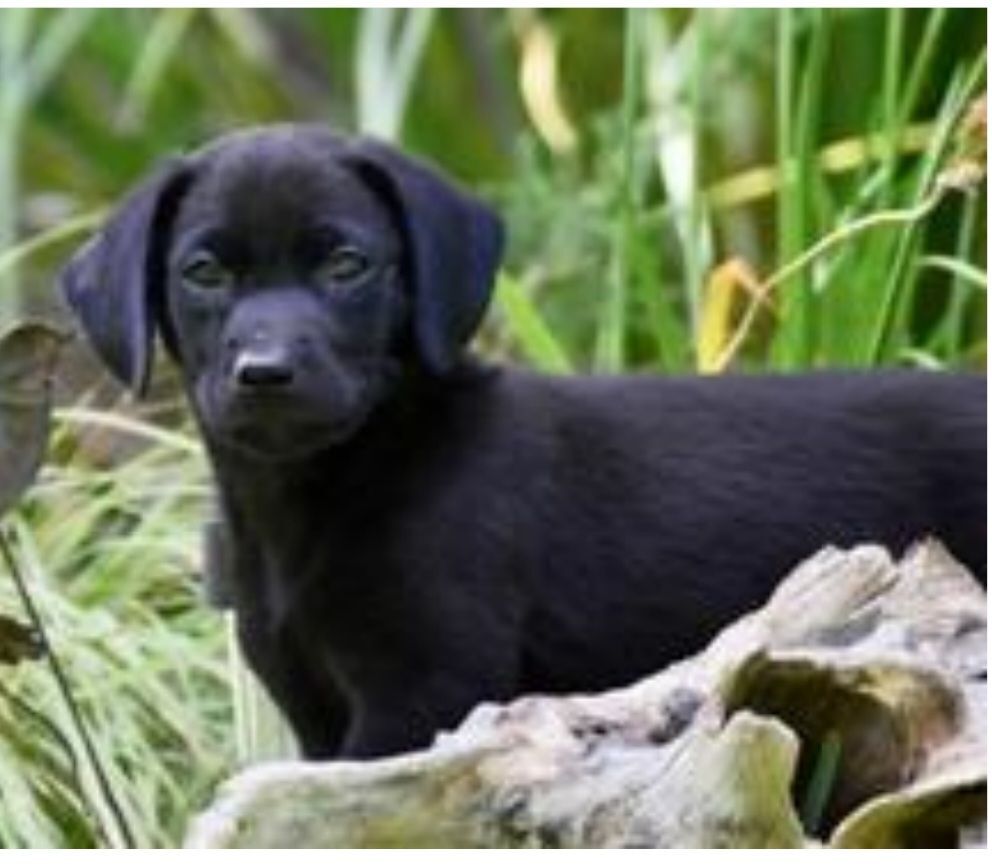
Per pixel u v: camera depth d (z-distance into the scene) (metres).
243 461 8.51
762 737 6.61
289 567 8.52
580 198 12.59
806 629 7.35
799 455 8.72
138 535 10.02
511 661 8.40
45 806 8.63
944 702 6.95
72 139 15.53
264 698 9.25
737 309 10.76
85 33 15.62
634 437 8.68
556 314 12.41
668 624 8.57
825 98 12.09
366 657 8.41
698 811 6.66
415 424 8.44
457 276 8.23
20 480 7.74
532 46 13.32
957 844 6.76
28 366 7.73
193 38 15.80
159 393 11.04
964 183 9.32
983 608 7.37
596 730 6.96
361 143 8.30
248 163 8.18
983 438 8.79
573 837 6.75
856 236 10.25
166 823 9.04
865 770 7.01
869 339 9.95
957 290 10.72
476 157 14.84
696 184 11.25
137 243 8.26
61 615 9.33
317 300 8.09
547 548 8.52
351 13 15.47
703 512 8.62
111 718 9.12
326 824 6.86
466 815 6.82
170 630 9.84
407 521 8.37
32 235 14.54
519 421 8.54
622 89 13.81
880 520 8.69
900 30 11.05
